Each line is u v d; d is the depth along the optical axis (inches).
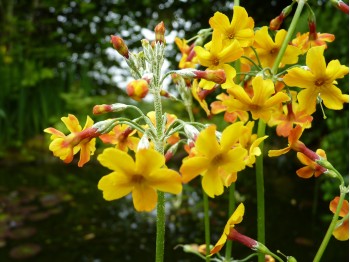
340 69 50.1
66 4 321.4
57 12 324.5
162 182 40.1
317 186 188.2
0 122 270.1
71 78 299.6
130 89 41.2
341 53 176.6
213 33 51.6
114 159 39.2
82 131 48.7
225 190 205.0
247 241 48.5
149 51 48.7
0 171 233.1
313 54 49.9
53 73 293.3
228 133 41.1
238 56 51.9
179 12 296.8
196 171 41.3
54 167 244.1
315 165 54.9
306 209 181.9
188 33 288.4
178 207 188.7
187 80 69.1
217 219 175.6
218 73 48.3
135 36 324.2
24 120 285.3
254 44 59.6
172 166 235.5
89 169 242.2
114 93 327.9
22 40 318.0
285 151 53.9
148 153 38.9
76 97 281.7
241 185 211.3
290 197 194.9
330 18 182.9
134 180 40.7
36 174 230.8
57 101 290.2
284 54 60.3
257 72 60.2
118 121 49.3
